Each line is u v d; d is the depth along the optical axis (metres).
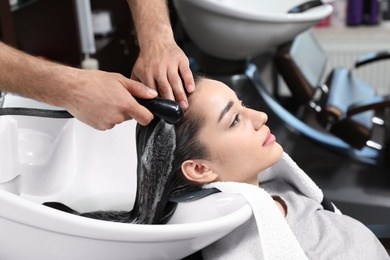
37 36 2.01
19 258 0.85
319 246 1.07
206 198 0.95
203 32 2.03
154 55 1.06
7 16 1.59
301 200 1.15
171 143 0.98
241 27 1.97
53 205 1.05
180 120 0.96
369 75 3.31
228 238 1.00
